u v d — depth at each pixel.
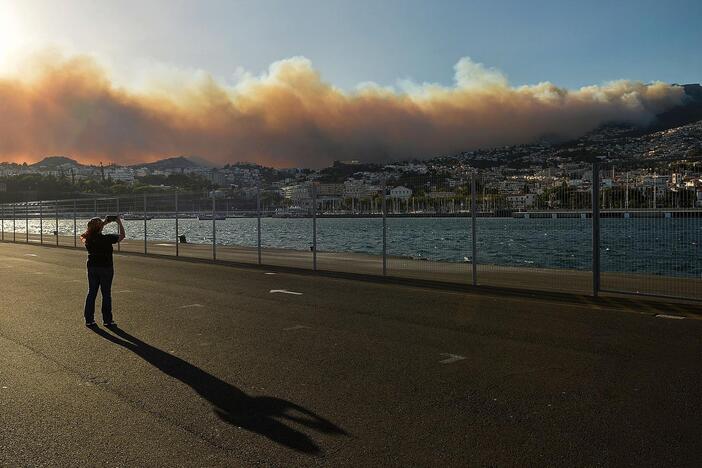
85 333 9.16
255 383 6.41
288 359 7.43
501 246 22.98
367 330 9.19
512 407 5.51
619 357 7.34
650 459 4.34
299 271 18.53
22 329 9.50
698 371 6.66
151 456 4.53
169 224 46.75
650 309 10.80
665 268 13.69
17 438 4.93
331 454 4.52
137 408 5.64
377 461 4.38
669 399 5.68
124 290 14.16
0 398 5.99
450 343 8.21
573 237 13.16
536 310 10.84
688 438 4.71
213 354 7.74
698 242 10.85
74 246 33.38
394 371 6.81
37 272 18.86
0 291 14.20
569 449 4.54
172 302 12.24
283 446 4.69
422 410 5.47
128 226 45.03
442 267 17.08
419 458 4.42
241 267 20.16
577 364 7.02
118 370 7.01
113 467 4.35
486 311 10.81
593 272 12.32
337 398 5.86
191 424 5.20
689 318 9.92
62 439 4.89
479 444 4.66
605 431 4.89
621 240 12.48
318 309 11.23
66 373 6.91
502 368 6.88
